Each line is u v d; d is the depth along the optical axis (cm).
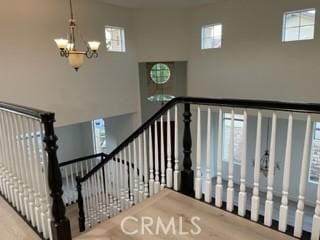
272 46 528
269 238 179
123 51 637
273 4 513
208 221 203
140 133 266
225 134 659
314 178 621
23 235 204
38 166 183
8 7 448
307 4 470
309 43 479
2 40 447
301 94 504
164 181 259
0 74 452
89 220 463
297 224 175
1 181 261
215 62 628
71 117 561
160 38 659
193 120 629
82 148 927
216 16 608
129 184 311
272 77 538
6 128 219
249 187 668
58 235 177
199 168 233
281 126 642
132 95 672
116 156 328
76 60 361
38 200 196
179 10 653
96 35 578
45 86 512
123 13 623
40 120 161
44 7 491
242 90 591
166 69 803
